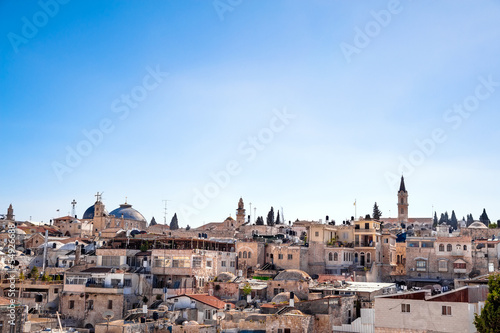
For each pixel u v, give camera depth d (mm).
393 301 76500
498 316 64438
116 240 131000
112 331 80062
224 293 111062
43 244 155000
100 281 104188
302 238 181375
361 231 144750
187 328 80750
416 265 139250
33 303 109500
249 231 193375
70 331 91875
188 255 113125
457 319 72125
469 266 133625
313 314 86062
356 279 128750
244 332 84375
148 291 107875
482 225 177875
